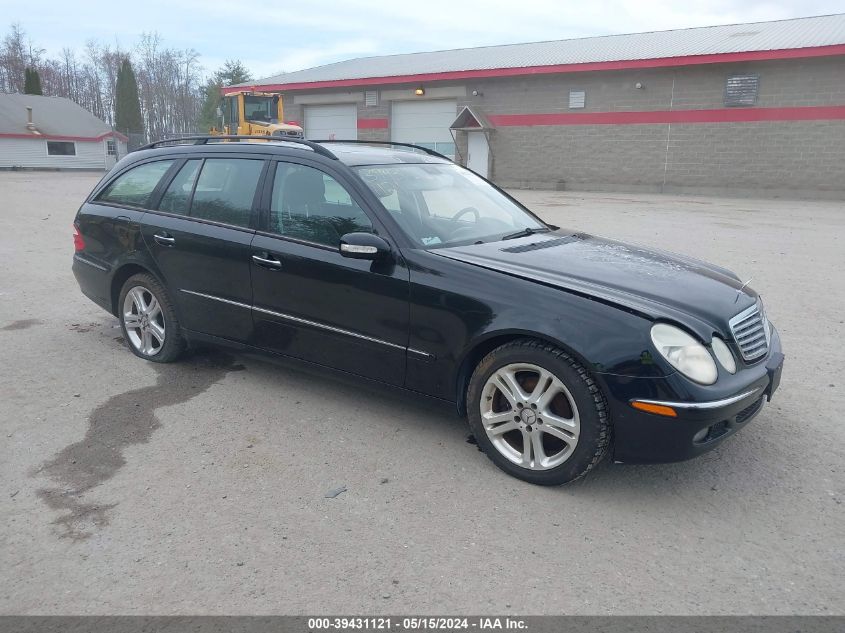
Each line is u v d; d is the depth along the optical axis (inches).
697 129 877.2
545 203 746.2
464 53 1246.3
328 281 156.2
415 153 194.4
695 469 140.6
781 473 138.9
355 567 108.6
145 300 201.6
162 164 199.6
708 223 543.5
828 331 236.2
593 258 152.6
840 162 799.1
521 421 134.0
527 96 992.2
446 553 112.3
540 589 103.6
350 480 135.7
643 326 122.2
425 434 156.6
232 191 179.6
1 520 120.9
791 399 176.7
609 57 927.7
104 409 169.3
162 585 104.1
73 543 114.4
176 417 165.0
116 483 134.0
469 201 179.2
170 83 3457.2
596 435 124.7
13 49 3233.3
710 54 824.3
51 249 410.6
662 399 119.4
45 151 1807.3
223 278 176.7
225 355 210.1
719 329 127.1
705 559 111.2
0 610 98.7
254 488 132.5
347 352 157.8
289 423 162.1
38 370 196.1
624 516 123.5
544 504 127.3
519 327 130.2
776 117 824.9
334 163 164.2
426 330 143.3
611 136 940.6
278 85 1186.0
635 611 98.8
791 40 837.8
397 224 151.9
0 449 147.7
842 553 112.8
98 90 3474.4
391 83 1077.8
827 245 422.6
